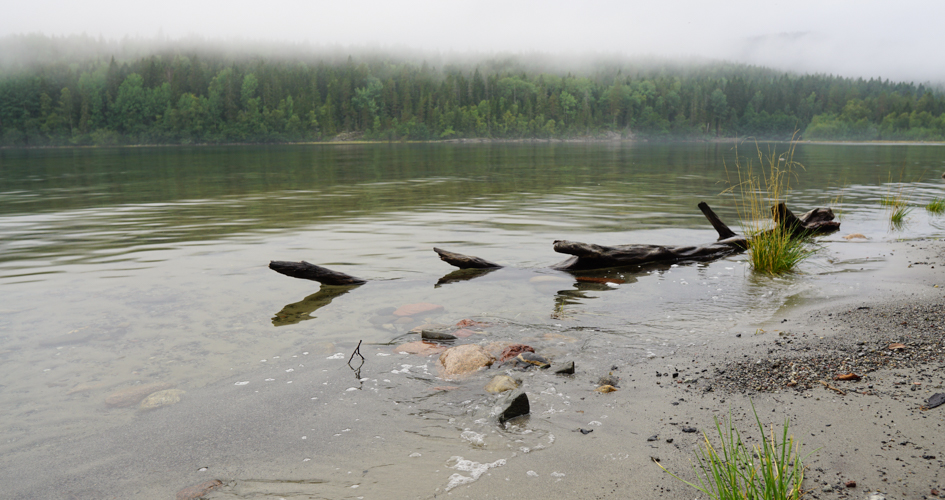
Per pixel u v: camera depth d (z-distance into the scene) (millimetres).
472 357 3975
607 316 5227
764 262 7195
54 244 8617
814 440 2879
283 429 3066
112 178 23203
